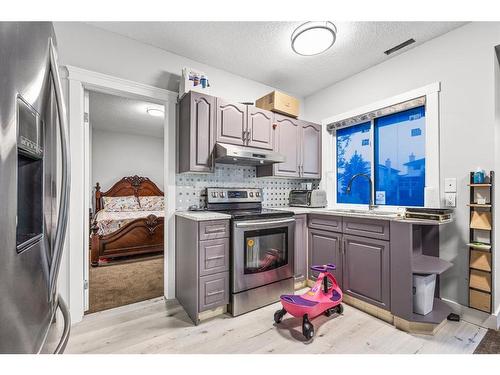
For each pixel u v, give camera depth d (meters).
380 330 1.87
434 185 2.23
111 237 3.61
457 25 2.09
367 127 2.95
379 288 2.04
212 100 2.41
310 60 2.67
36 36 0.73
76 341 1.73
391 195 2.70
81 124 2.04
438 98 2.22
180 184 2.56
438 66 2.23
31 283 0.71
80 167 2.03
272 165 2.87
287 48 2.46
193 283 2.03
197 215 2.10
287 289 2.47
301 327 1.92
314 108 3.52
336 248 2.44
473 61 2.02
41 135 0.77
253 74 2.99
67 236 1.97
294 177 3.14
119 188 5.30
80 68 2.04
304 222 2.78
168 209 2.47
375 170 2.85
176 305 2.32
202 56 2.60
